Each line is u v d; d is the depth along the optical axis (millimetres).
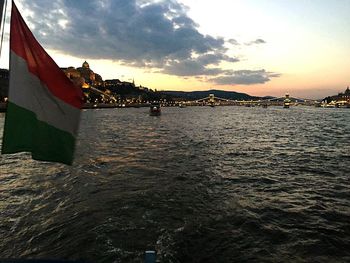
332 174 27625
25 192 20953
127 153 38562
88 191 21125
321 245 13344
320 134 71062
